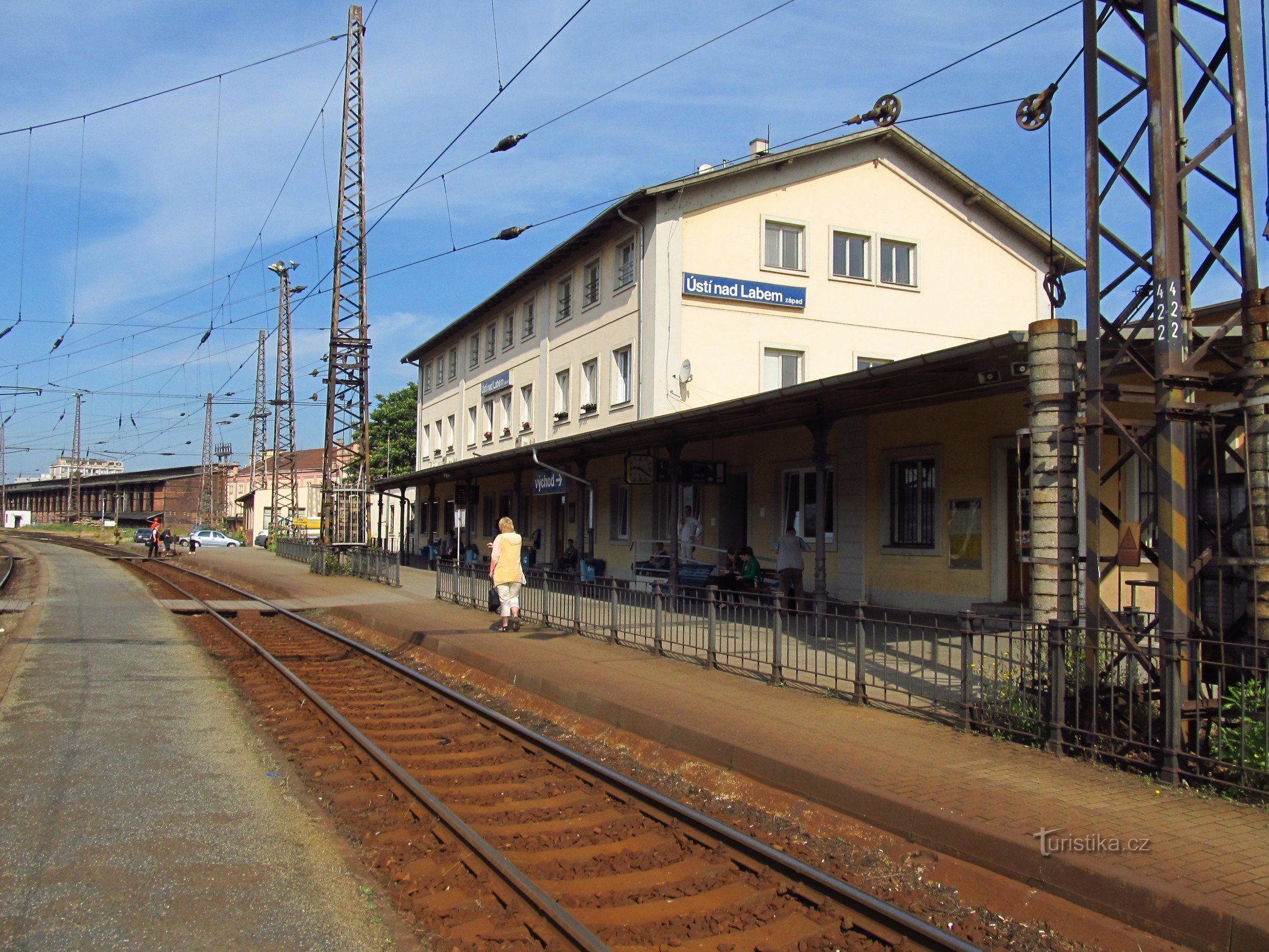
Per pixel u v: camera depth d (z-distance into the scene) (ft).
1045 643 23.49
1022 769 21.01
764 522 62.34
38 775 22.18
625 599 41.27
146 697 32.04
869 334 80.69
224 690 33.86
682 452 70.95
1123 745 21.13
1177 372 21.57
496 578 47.39
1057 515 24.35
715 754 23.70
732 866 17.13
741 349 76.38
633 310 78.02
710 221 75.82
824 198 79.56
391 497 158.30
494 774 23.65
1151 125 22.22
